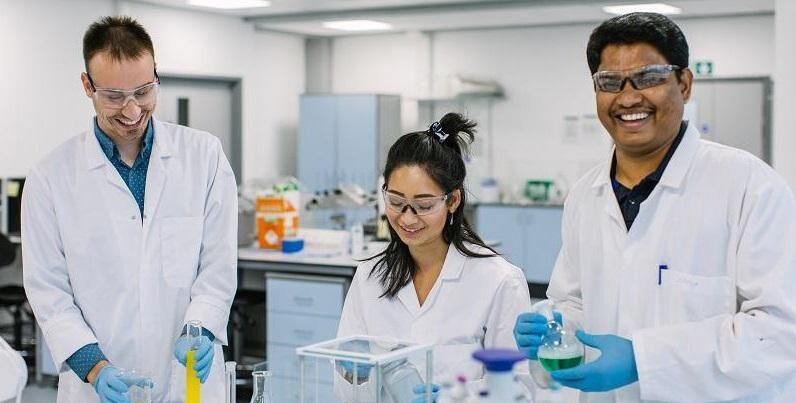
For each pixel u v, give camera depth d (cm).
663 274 189
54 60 691
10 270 645
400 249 211
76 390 233
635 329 191
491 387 144
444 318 208
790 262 177
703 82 771
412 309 209
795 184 536
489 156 921
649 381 172
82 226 238
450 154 198
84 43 220
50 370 558
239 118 872
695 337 174
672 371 172
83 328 232
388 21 859
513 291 206
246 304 543
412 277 211
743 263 181
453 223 209
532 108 899
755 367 171
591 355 189
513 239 849
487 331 208
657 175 191
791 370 174
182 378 244
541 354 172
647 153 189
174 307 244
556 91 887
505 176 916
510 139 912
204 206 250
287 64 965
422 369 163
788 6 530
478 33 920
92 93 221
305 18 838
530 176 905
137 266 240
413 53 947
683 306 187
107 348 239
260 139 916
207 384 230
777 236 179
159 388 244
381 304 212
